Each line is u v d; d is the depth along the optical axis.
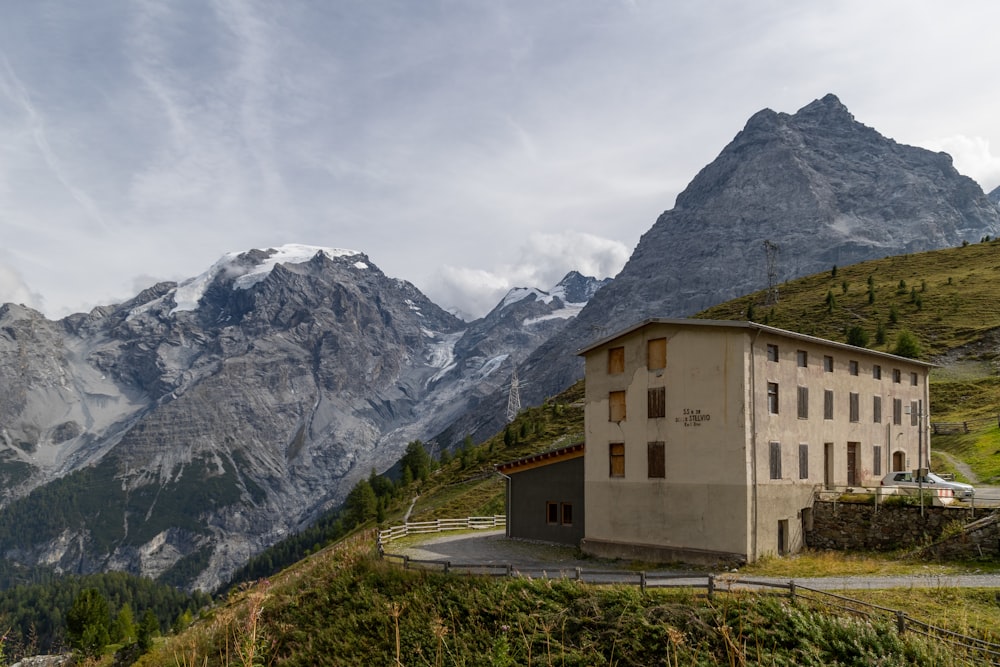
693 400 36.97
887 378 49.84
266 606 32.03
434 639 25.08
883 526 35.72
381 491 137.62
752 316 145.50
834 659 19.12
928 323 116.12
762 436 35.88
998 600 23.73
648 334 39.44
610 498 40.34
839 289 156.75
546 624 23.72
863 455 45.22
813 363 41.28
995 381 87.94
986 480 51.75
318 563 38.97
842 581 28.14
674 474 37.28
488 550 44.25
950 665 17.84
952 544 32.12
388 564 32.88
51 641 161.12
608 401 41.22
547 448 98.56
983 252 166.25
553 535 46.25
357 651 26.58
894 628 19.70
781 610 21.58
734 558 34.12
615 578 30.41
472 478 98.75
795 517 37.59
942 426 71.62
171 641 36.09
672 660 20.66
